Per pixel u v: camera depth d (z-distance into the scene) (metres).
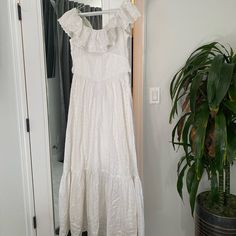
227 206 1.38
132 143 1.27
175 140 1.58
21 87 1.50
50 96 1.58
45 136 1.60
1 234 1.58
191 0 1.44
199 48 1.37
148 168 1.62
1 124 1.47
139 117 1.52
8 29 1.43
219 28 1.47
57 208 1.70
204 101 1.28
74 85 1.33
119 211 1.35
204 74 1.25
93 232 1.39
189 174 1.33
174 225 1.72
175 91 1.39
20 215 1.63
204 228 1.36
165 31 1.47
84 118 1.35
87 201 1.42
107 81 1.28
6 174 1.54
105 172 1.37
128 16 1.18
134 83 1.47
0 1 1.38
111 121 1.29
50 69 1.56
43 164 1.62
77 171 1.38
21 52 1.48
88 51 1.28
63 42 1.52
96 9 1.46
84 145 1.37
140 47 1.43
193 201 1.30
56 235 1.72
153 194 1.66
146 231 1.70
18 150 1.56
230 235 1.29
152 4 1.43
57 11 1.50
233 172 1.63
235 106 1.15
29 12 1.45
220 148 1.14
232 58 1.26
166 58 1.50
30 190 1.63
